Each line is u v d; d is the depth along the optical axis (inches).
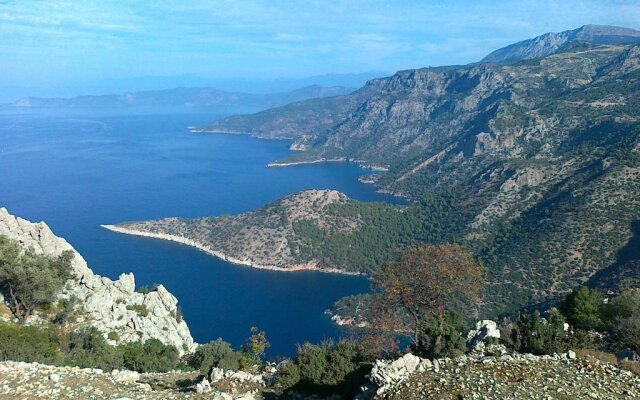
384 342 2111.2
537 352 1647.4
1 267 2630.4
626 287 5930.1
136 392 1396.4
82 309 2915.8
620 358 1604.3
